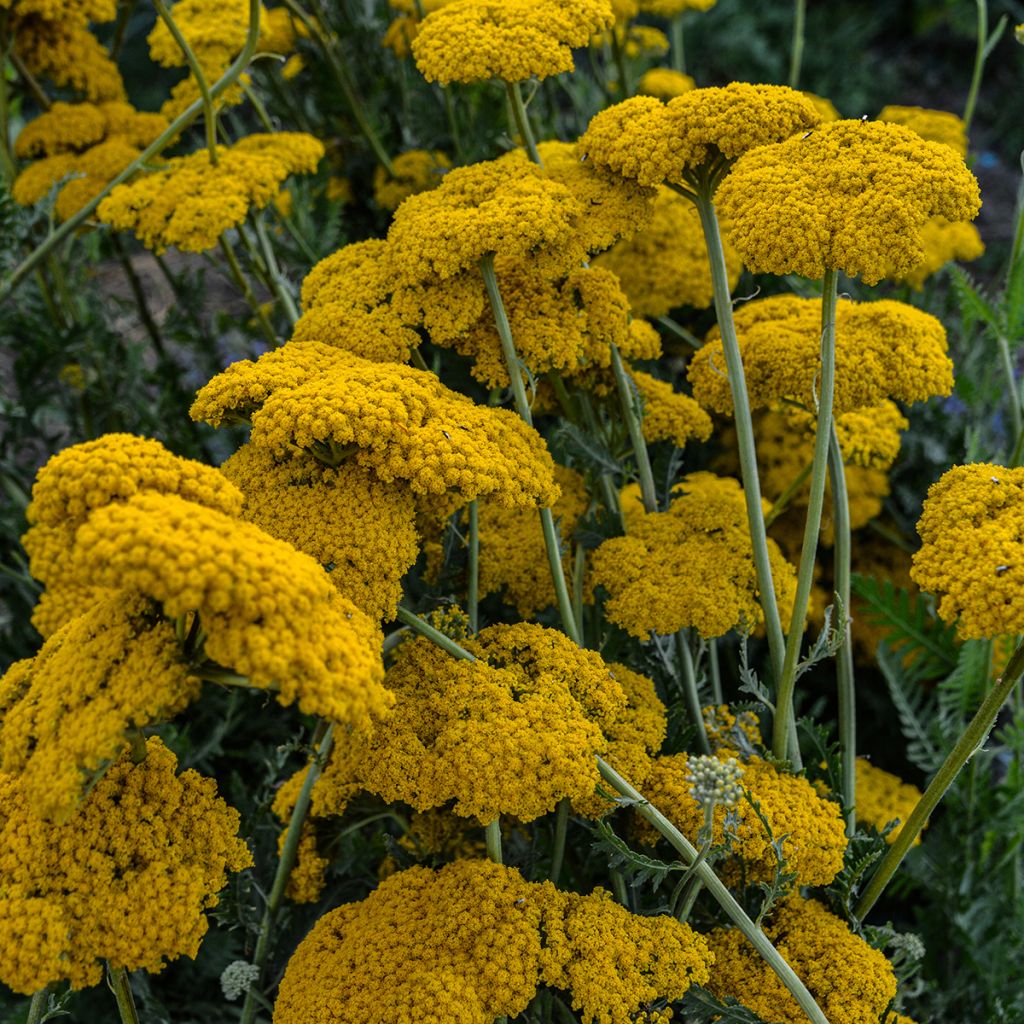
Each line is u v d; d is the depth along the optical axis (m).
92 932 1.77
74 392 4.24
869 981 2.17
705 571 2.48
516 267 2.44
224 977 2.39
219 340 5.23
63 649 1.86
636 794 2.04
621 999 1.95
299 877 2.47
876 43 9.55
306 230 4.18
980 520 1.98
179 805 1.91
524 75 2.35
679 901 2.37
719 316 2.30
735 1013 2.08
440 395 2.22
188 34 3.54
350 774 2.19
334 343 2.38
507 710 2.01
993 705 2.02
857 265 1.95
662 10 4.64
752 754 2.38
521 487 2.10
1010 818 3.21
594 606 2.77
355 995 1.96
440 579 2.50
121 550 1.56
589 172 2.41
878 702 3.92
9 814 1.86
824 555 3.93
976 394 3.76
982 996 3.07
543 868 2.51
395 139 4.78
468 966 1.97
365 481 2.06
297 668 1.63
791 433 3.66
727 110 2.17
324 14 4.33
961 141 3.95
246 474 2.11
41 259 3.35
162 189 3.00
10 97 4.24
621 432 2.82
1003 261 6.84
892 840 3.14
